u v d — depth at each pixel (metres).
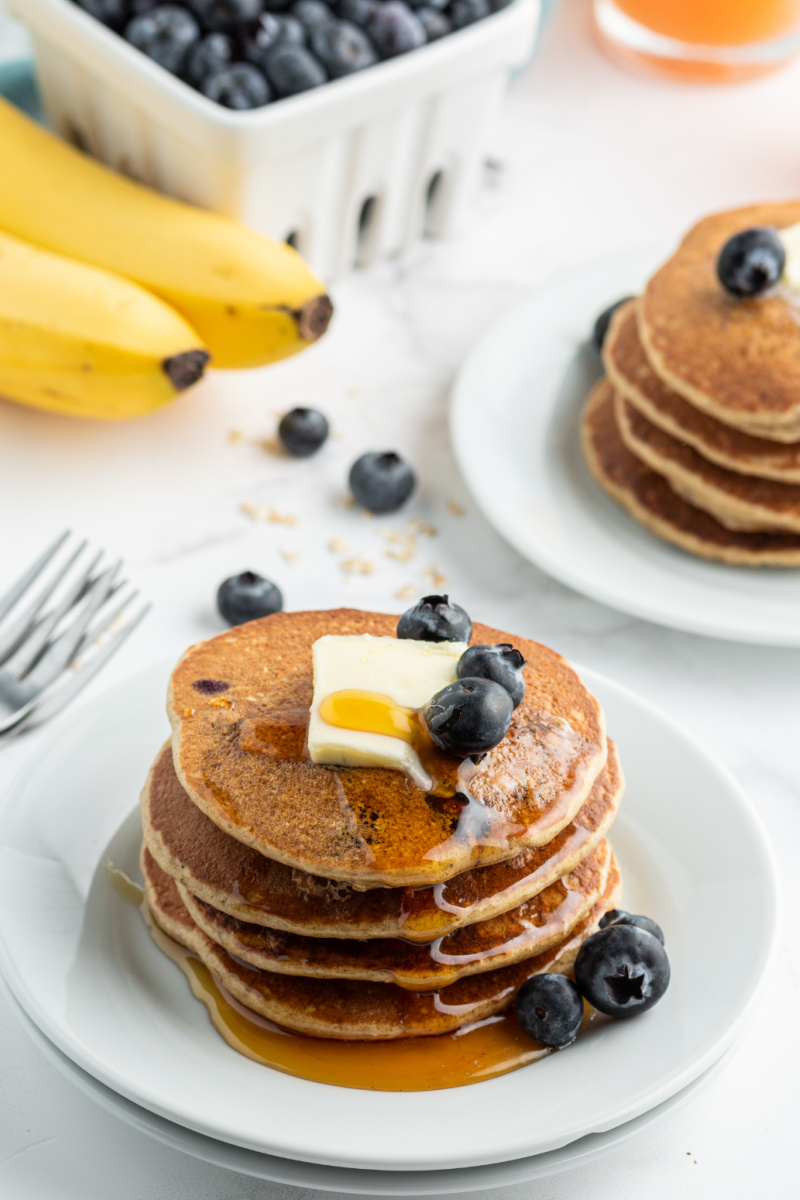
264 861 0.61
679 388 0.75
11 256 0.77
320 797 0.61
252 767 0.61
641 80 1.09
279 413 0.83
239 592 0.74
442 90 0.84
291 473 0.81
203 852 0.62
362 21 0.83
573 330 0.83
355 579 0.77
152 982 0.62
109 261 0.79
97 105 0.84
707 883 0.64
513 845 0.60
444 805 0.61
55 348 0.76
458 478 0.81
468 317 0.87
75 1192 0.61
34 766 0.65
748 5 1.03
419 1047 0.61
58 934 0.62
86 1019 0.60
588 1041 0.61
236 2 0.81
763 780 0.71
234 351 0.80
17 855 0.63
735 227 0.80
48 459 0.80
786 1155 0.62
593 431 0.79
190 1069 0.60
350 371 0.85
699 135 1.04
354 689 0.62
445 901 0.61
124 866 0.64
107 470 0.80
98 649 0.73
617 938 0.61
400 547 0.78
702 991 0.61
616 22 1.09
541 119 1.04
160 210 0.80
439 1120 0.59
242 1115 0.58
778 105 1.07
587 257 0.91
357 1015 0.61
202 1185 0.61
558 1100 0.59
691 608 0.73
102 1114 0.62
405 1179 0.58
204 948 0.62
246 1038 0.61
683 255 0.79
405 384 0.84
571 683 0.65
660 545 0.76
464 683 0.60
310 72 0.81
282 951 0.61
